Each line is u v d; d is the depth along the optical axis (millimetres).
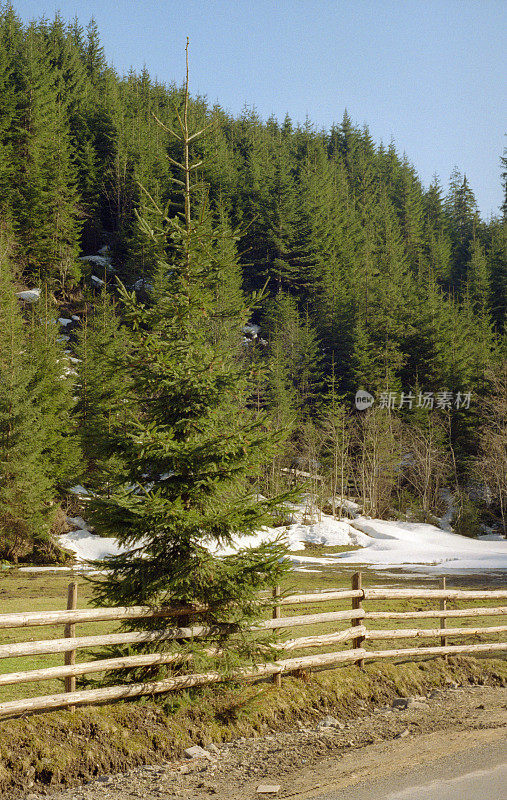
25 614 6605
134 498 7488
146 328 8297
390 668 9398
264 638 8086
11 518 35594
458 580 28828
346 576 30891
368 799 5418
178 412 8234
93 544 38750
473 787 5598
